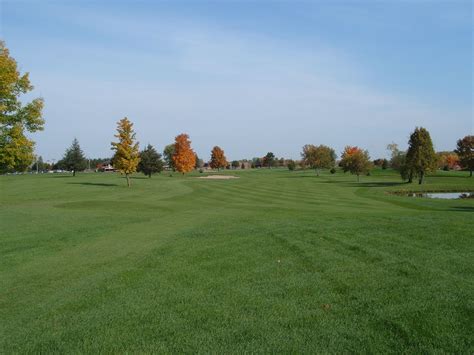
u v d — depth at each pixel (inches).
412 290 290.7
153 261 401.1
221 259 399.2
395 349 206.2
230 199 1371.8
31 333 238.5
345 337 221.0
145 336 228.5
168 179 2898.6
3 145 1074.7
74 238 548.7
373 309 258.1
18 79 1072.2
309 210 954.1
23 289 325.7
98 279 345.1
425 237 473.1
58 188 1918.1
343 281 316.2
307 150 4626.0
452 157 4746.6
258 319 248.1
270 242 472.7
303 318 248.2
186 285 319.3
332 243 455.8
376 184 2436.0
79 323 250.5
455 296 277.0
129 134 2181.3
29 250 473.7
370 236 488.7
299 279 325.7
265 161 7234.3
